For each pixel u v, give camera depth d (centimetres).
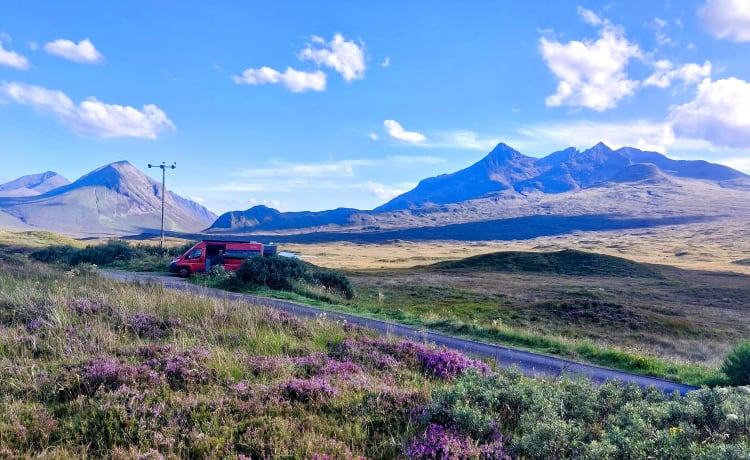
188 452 493
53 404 601
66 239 7756
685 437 521
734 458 437
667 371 1461
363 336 1197
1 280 1609
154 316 1129
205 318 1164
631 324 2955
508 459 501
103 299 1238
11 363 720
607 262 8719
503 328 1986
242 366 784
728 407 575
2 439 496
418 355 998
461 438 539
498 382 717
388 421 607
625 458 474
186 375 702
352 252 18338
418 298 4025
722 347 2466
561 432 509
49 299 1154
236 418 576
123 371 680
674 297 5269
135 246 5091
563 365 1380
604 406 655
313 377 732
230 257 3522
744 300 5141
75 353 806
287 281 2783
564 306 3444
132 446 489
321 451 496
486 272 8156
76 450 486
